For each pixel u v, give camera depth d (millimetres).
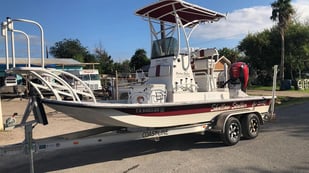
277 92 27828
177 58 6570
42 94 5207
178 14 7180
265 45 41344
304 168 5098
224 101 6832
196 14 7199
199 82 7398
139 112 5422
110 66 60812
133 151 6660
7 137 8094
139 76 7605
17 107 17094
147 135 5914
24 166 5785
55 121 11070
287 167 5168
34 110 4980
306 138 7375
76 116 5434
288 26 38156
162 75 6602
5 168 5695
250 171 5023
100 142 5422
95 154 6508
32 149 4797
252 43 42719
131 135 5727
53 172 5371
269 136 7742
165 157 6082
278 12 36781
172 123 6035
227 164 5453
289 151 6195
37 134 8688
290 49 39406
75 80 5527
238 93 7832
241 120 7352
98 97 20016
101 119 5242
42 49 5059
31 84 4895
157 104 5531
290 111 13070
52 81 5121
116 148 6996
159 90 6152
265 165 5312
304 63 40312
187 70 6793
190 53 7039
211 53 7781
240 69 7855
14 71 4738
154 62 7070
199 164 5516
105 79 29391
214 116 6863
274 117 8289
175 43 6699
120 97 8039
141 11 6941
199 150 6566
